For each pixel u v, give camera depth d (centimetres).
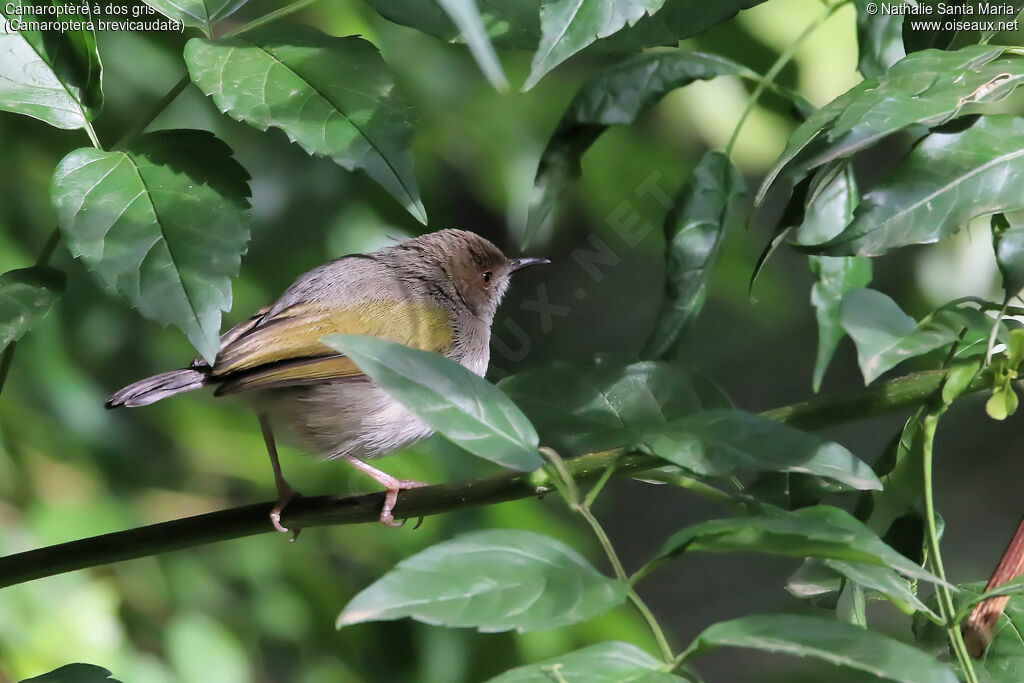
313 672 1179
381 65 533
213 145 531
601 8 475
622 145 1230
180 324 490
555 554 396
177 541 679
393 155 511
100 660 1092
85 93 554
